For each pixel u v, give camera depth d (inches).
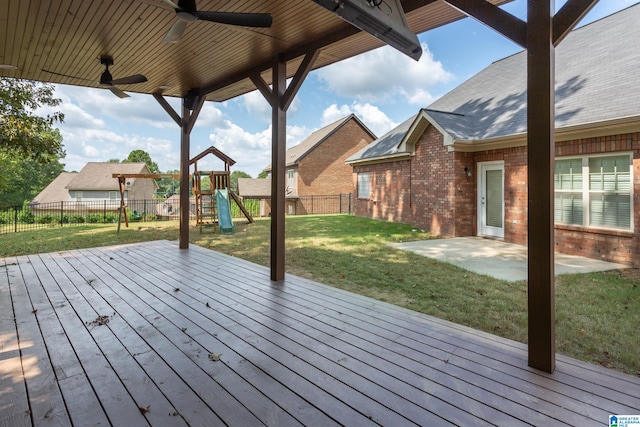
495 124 339.0
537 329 93.0
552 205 91.4
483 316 143.6
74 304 148.5
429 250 288.2
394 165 457.4
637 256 231.5
